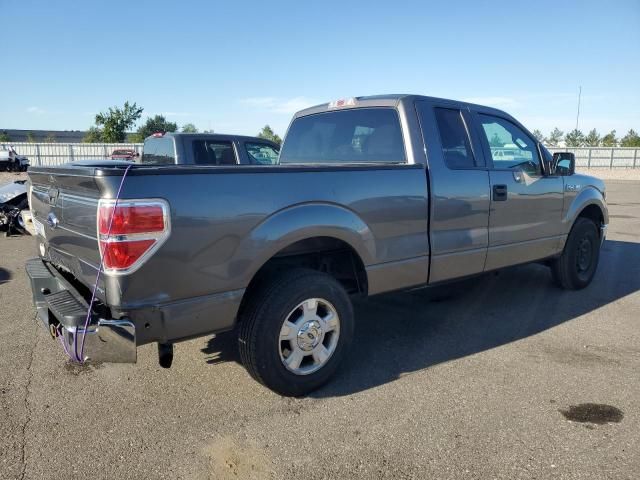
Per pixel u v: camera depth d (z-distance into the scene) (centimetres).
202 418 325
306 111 540
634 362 405
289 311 336
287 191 331
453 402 343
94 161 400
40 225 400
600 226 637
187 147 856
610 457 280
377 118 458
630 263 768
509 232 491
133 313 283
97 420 322
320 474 269
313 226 341
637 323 498
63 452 288
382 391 360
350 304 370
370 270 383
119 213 272
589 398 346
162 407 339
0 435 304
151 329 290
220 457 284
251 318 331
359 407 338
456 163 444
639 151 3900
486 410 332
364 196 371
